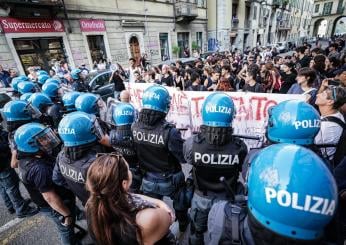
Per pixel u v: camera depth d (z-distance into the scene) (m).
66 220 2.06
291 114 1.25
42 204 2.09
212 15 23.08
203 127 1.64
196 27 21.53
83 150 1.67
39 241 2.51
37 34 9.80
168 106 2.01
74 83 6.39
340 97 1.83
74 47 11.43
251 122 3.33
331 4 47.84
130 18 14.45
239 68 8.61
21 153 1.85
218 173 1.62
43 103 3.35
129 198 1.11
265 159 0.77
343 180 1.50
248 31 28.69
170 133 1.89
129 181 1.12
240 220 0.96
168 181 2.04
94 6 12.12
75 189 1.70
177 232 2.41
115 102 2.86
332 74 4.13
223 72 5.34
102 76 7.82
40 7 9.67
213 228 1.03
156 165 2.04
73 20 11.22
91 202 1.03
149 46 16.28
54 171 1.85
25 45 9.60
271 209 0.68
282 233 0.67
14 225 2.80
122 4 13.73
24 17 9.22
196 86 5.28
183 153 1.87
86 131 1.66
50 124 3.31
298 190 0.64
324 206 0.64
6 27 8.78
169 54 18.52
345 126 1.87
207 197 1.70
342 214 1.46
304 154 0.72
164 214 1.08
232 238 0.94
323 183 0.65
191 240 1.87
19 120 2.49
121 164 1.06
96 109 2.81
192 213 1.79
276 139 1.32
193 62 9.75
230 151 1.56
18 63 9.32
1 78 7.50
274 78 5.16
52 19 10.31
